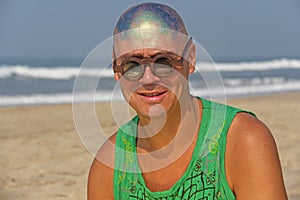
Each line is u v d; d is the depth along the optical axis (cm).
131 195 194
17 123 1085
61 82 2348
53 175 683
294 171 653
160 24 171
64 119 1124
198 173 184
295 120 1062
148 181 191
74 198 589
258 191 176
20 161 758
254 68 3500
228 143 182
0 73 2750
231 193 182
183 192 185
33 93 1825
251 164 177
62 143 875
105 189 202
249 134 179
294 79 2408
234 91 1873
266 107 1279
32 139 914
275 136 889
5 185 640
